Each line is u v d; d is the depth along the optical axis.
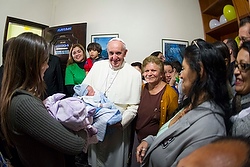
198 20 3.55
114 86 1.79
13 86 0.84
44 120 0.80
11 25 2.97
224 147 0.37
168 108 1.61
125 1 3.38
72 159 1.40
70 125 0.93
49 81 2.15
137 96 1.76
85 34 3.23
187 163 0.37
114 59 1.79
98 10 3.41
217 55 0.88
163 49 3.34
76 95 1.77
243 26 1.47
